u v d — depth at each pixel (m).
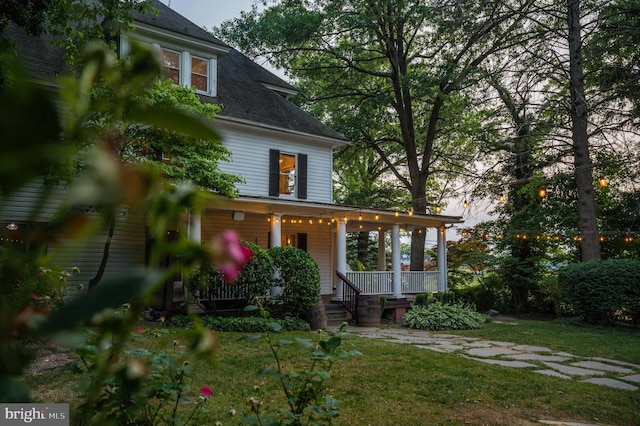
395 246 13.83
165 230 0.65
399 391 5.42
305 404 2.46
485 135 16.53
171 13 13.43
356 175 23.80
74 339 0.64
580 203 13.84
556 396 5.49
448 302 14.09
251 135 13.27
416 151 21.06
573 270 13.06
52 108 0.49
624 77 12.81
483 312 16.83
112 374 0.99
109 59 0.58
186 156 8.93
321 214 12.48
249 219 13.45
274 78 16.38
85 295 0.51
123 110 0.56
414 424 4.40
